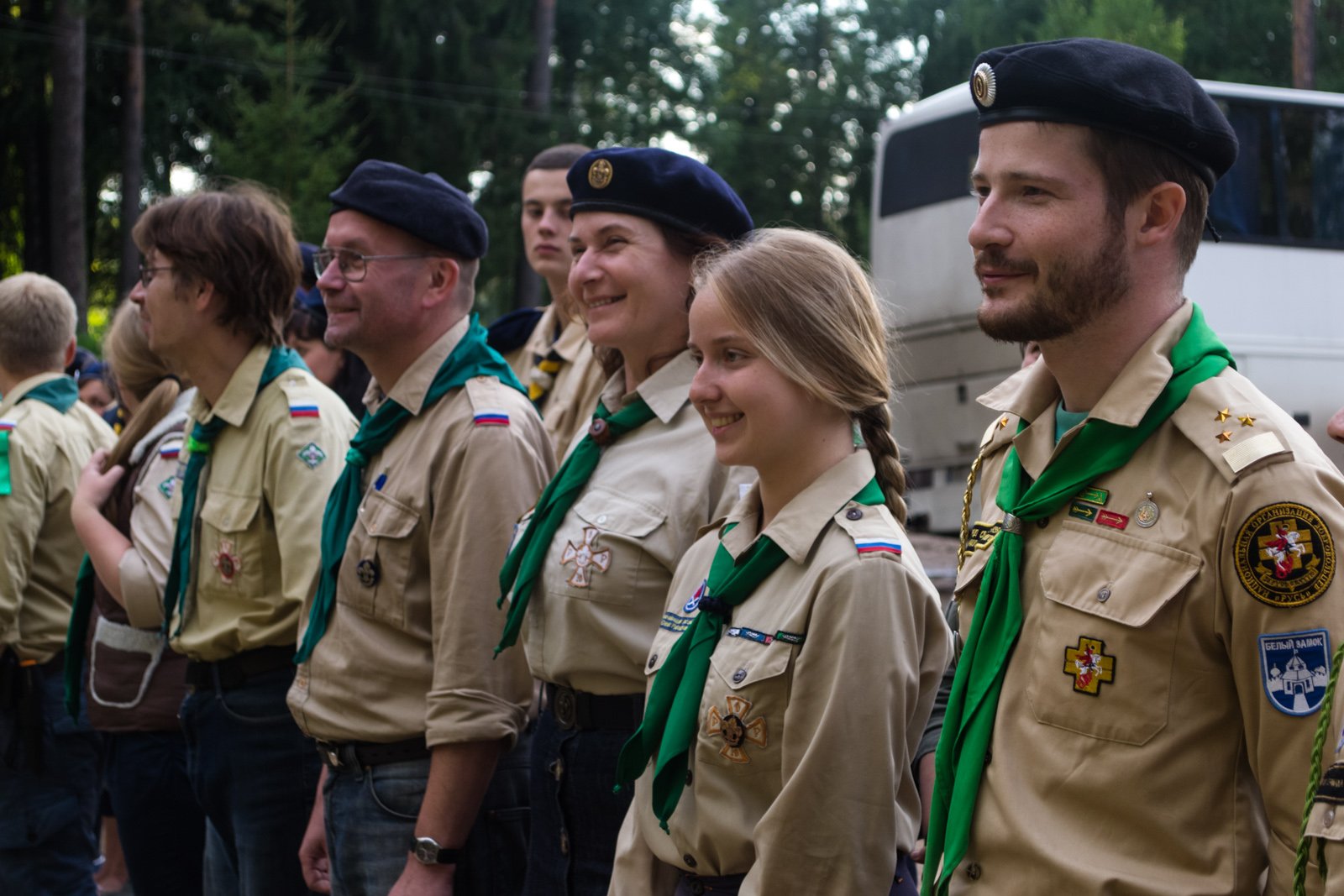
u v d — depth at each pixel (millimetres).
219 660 3322
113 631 3770
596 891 2557
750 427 2148
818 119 32688
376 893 2914
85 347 17750
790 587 2115
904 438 11555
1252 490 1683
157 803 3758
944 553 9391
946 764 1871
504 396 2980
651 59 32281
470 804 2807
